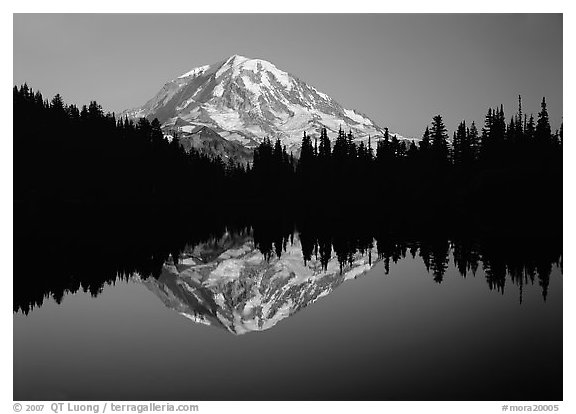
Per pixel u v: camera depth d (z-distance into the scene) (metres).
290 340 25.27
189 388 19.75
